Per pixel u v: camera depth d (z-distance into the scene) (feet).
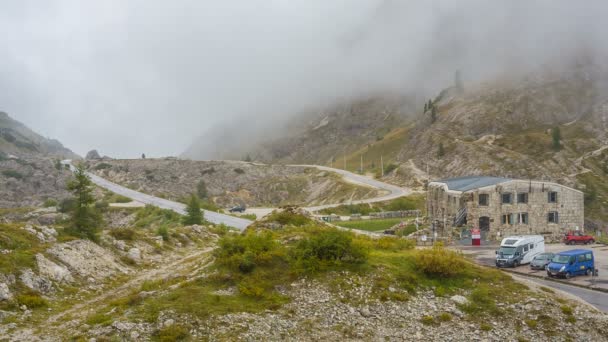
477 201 208.44
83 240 141.28
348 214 390.21
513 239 153.79
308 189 606.96
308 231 135.95
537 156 611.88
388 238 144.97
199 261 144.87
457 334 80.79
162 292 91.86
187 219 293.64
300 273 100.01
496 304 91.30
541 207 212.64
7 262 101.76
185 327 74.69
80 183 152.76
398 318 85.92
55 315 87.81
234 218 346.95
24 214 399.44
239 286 93.45
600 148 618.85
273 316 82.74
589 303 100.17
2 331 75.36
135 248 160.35
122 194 525.34
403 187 534.78
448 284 100.63
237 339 73.36
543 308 88.79
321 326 81.41
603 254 170.19
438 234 210.59
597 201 487.20
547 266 132.57
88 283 114.32
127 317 77.51
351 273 100.99
